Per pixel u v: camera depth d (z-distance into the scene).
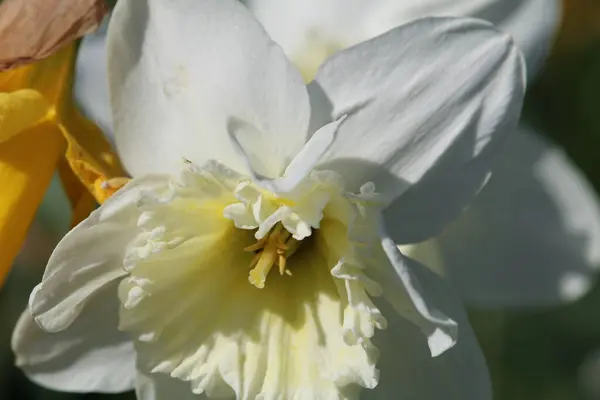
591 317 0.49
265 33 0.34
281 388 0.36
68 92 0.36
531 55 0.38
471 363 0.36
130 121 0.35
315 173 0.34
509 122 0.34
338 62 0.34
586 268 0.39
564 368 0.49
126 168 0.35
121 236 0.35
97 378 0.37
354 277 0.34
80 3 0.35
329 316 0.36
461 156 0.35
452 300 0.36
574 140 0.48
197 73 0.34
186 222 0.35
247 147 0.34
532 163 0.39
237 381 0.36
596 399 0.48
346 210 0.34
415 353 0.36
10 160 0.35
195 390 0.36
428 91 0.34
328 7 0.40
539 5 0.38
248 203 0.34
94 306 0.36
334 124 0.33
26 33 0.35
